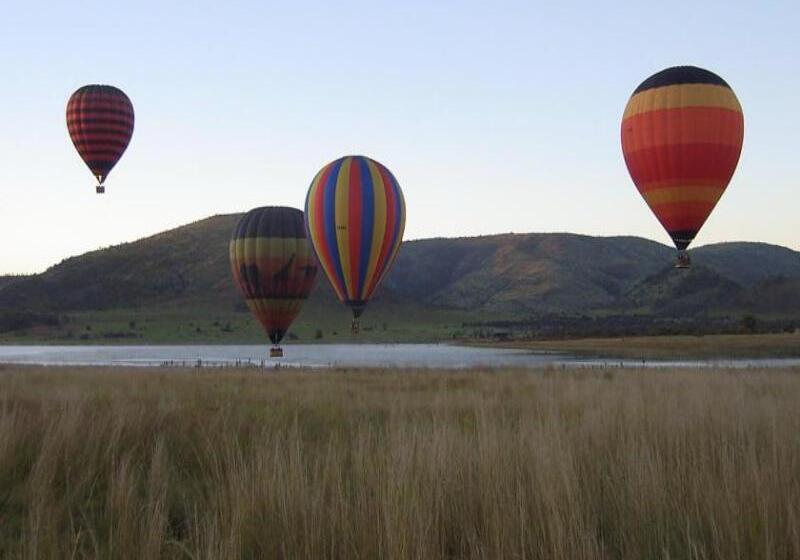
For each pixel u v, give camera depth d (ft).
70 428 32.48
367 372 126.41
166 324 627.87
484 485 23.62
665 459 27.45
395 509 20.72
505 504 22.04
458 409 53.06
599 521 22.77
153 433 36.94
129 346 509.35
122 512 22.62
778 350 247.70
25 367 157.28
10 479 28.81
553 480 23.20
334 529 20.67
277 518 21.62
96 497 27.20
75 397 48.83
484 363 215.31
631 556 19.89
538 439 28.55
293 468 24.59
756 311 586.86
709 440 30.55
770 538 19.94
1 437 31.19
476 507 22.67
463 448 27.66
